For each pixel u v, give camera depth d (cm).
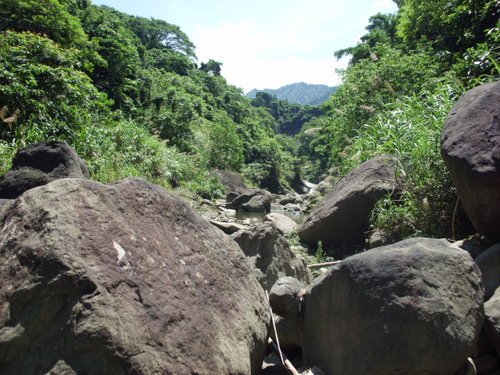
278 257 403
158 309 197
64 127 877
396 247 249
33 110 857
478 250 334
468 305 229
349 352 239
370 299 233
